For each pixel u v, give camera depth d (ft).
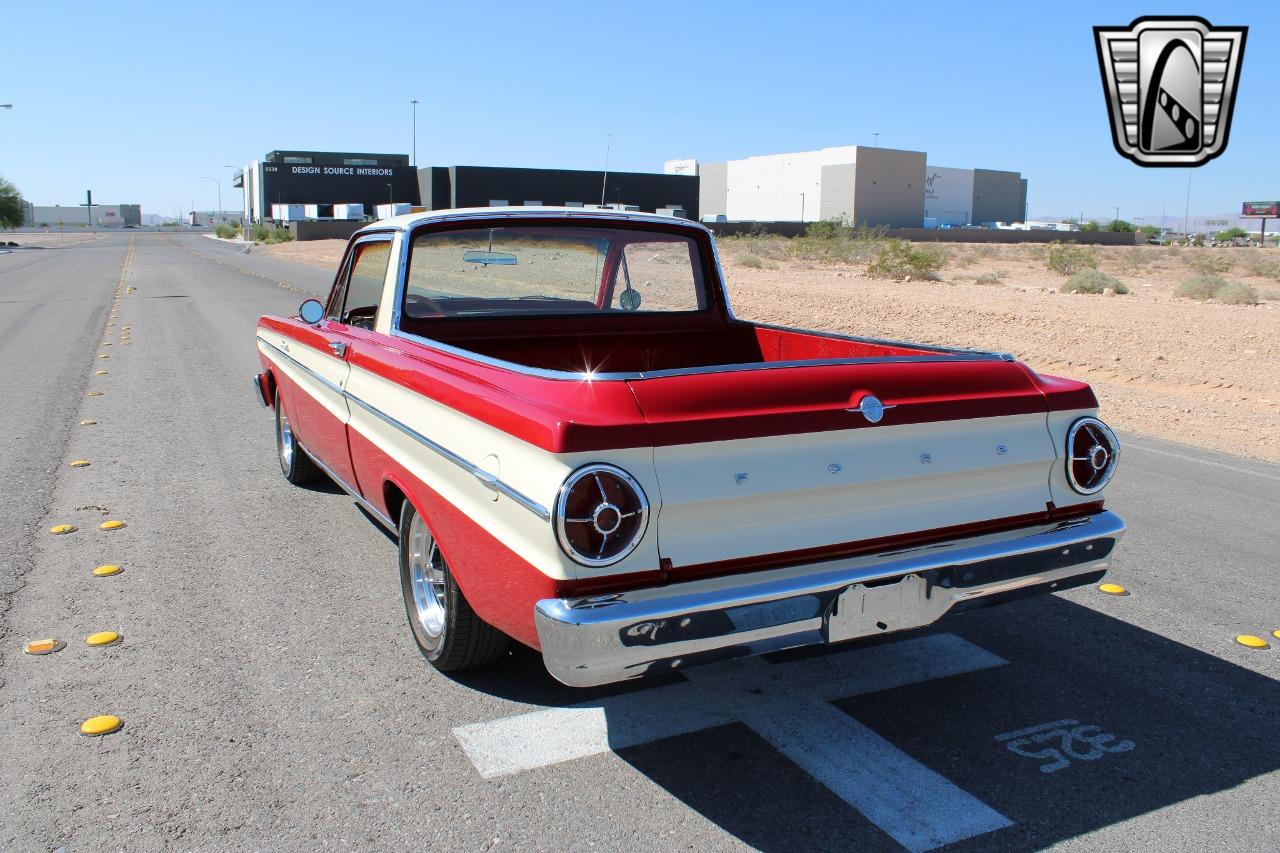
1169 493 21.91
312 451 18.80
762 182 412.57
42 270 131.13
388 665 13.14
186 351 44.50
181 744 11.09
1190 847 9.38
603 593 9.20
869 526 10.38
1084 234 322.34
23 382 35.78
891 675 13.07
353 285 17.02
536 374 10.09
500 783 10.40
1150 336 50.52
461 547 11.10
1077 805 10.09
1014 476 11.26
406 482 12.71
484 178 266.57
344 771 10.60
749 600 9.52
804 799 10.16
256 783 10.34
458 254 14.97
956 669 13.25
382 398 13.65
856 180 369.91
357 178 302.86
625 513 9.13
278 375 20.85
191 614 14.70
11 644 13.62
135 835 9.45
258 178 332.60
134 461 23.85
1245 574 16.84
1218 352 45.37
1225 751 11.16
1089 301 72.95
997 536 11.07
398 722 11.65
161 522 19.06
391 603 15.17
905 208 384.06
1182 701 12.35
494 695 12.36
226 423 28.48
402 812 9.86
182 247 239.91
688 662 9.48
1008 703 12.28
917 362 10.93
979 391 11.03
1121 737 11.46
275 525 18.89
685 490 9.34
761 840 9.46
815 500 10.04
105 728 11.35
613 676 9.21
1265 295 87.45
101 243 294.25
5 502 20.31
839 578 9.94
